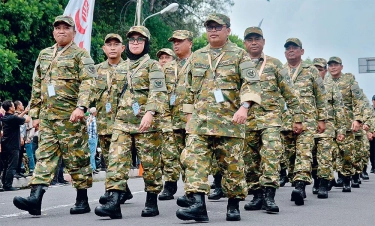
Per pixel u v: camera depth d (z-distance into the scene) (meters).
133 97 8.18
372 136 18.09
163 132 11.14
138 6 25.34
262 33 9.42
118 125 8.13
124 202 10.39
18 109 15.87
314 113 10.78
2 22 24.45
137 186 14.53
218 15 7.45
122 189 7.99
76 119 8.20
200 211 7.29
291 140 10.56
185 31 11.44
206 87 7.38
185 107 7.58
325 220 7.93
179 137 11.13
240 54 7.39
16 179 15.43
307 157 10.22
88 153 8.64
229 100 7.33
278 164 8.84
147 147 8.16
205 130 7.27
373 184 15.52
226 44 7.53
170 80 11.27
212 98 7.33
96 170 19.48
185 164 7.31
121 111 8.18
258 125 8.98
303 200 9.98
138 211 9.09
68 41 8.62
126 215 8.52
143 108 8.18
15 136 13.98
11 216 8.49
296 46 10.97
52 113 8.39
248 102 7.14
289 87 9.40
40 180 8.27
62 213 8.79
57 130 8.40
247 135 9.03
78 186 8.66
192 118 7.40
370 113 15.16
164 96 8.12
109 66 10.65
